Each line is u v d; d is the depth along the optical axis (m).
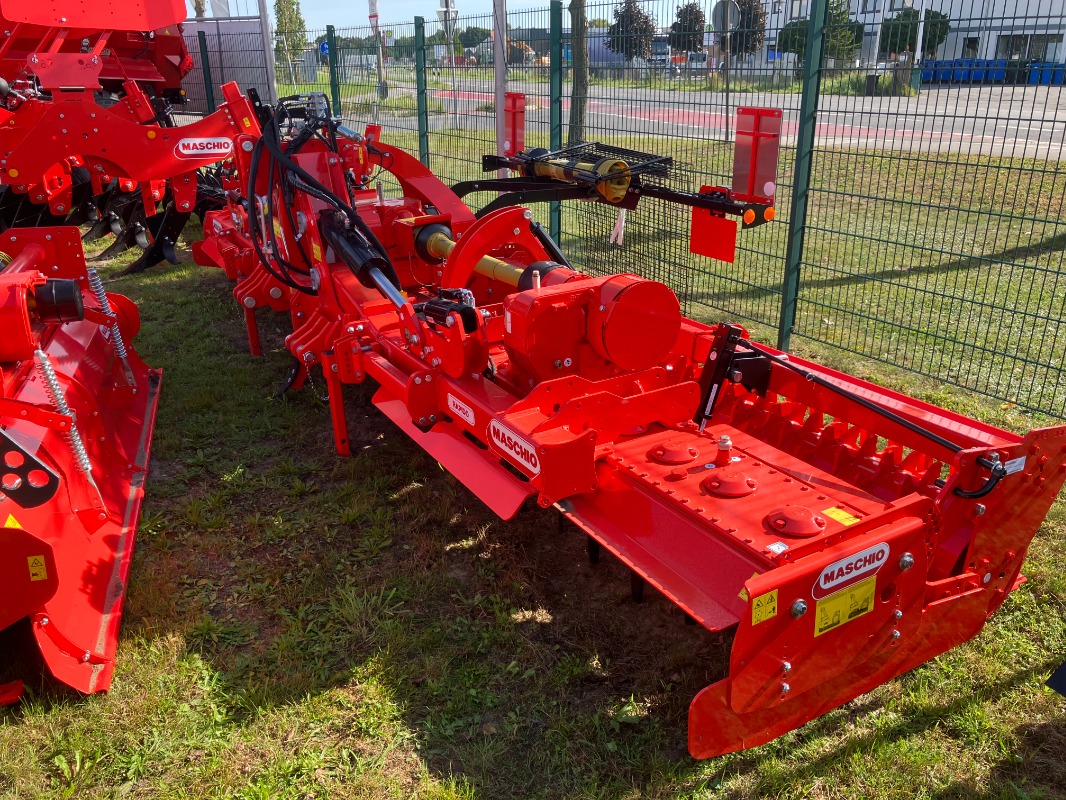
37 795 2.58
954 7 5.65
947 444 2.88
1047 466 2.82
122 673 3.05
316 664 3.11
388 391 4.16
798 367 3.38
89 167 6.89
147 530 3.95
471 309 3.37
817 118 5.34
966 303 6.55
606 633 3.23
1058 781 2.55
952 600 2.80
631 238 6.66
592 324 3.14
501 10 7.71
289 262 5.16
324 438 4.89
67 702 2.91
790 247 5.54
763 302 6.86
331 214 4.55
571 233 8.55
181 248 9.30
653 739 2.72
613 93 6.80
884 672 2.71
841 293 6.93
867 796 2.50
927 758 2.61
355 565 3.71
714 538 2.55
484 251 3.87
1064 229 8.19
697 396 3.26
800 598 2.30
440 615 3.37
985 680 2.93
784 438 3.58
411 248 4.88
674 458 2.93
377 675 3.04
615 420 3.07
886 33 4.82
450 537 3.89
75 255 4.66
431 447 3.59
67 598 3.10
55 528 3.20
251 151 5.21
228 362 6.01
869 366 5.62
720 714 2.31
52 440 3.37
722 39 5.73
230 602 3.48
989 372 5.09
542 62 7.57
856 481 3.33
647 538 2.75
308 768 2.65
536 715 2.86
